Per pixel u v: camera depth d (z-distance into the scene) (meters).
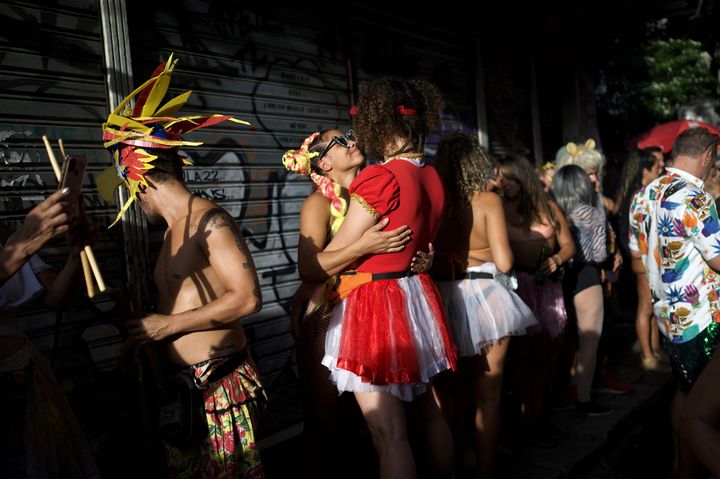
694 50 8.61
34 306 2.44
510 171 3.61
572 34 7.05
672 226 2.91
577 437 3.82
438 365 2.25
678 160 3.05
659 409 4.50
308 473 2.82
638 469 3.60
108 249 2.70
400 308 2.21
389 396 2.21
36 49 2.48
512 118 6.05
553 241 3.67
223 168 3.29
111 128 1.99
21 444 1.85
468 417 3.56
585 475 3.53
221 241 1.96
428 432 2.48
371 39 4.37
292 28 3.72
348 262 2.22
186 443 1.97
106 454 2.66
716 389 1.48
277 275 3.59
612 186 7.43
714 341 2.83
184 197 2.05
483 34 5.58
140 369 2.71
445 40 5.17
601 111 8.65
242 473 2.06
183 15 3.11
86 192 2.62
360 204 2.18
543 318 3.67
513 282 2.95
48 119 2.52
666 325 3.04
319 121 3.90
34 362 1.96
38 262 2.04
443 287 2.95
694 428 1.50
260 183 3.50
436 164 3.02
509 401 4.41
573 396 4.23
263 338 3.49
